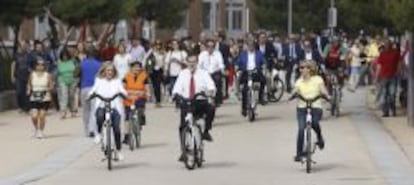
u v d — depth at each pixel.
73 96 55.75
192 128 34.38
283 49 74.56
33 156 38.03
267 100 64.56
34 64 54.00
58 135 45.81
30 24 113.69
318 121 33.72
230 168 34.47
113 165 35.47
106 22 77.06
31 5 64.88
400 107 59.78
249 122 51.88
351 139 43.41
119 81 35.56
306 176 32.47
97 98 36.22
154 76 63.28
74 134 46.25
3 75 64.25
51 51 63.16
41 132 44.84
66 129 48.62
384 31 83.12
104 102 35.06
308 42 66.75
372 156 37.50
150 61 63.31
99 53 64.69
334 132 46.38
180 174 33.00
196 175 32.75
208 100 35.06
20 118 54.91
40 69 45.12
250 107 52.44
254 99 52.91
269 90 64.69
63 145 41.72
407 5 42.28
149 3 105.62
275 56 66.94
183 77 34.91
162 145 41.50
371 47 81.25
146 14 109.12
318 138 34.41
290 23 121.00
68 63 55.56
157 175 32.78
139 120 40.97
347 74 78.50
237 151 39.38
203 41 65.31
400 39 66.44
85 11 72.38
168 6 110.50
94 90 35.44
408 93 50.34
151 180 31.64
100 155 38.31
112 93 35.34
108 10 74.94
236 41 76.06
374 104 62.94
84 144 42.03
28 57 58.50
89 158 37.47
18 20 64.88
